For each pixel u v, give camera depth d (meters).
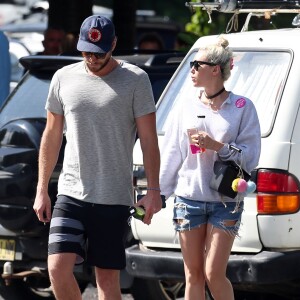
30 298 27.06
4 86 31.56
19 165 24.42
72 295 19.08
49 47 35.16
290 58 21.89
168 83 23.72
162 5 92.69
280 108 21.33
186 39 37.41
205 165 19.84
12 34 62.56
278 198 20.91
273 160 20.95
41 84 26.08
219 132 19.78
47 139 19.58
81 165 19.11
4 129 24.86
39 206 19.47
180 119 20.23
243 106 19.84
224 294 19.89
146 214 19.03
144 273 22.61
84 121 19.00
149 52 28.80
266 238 21.00
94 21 18.70
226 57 19.78
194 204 19.94
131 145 19.30
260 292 23.50
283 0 25.22
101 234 19.19
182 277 22.06
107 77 19.03
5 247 24.84
